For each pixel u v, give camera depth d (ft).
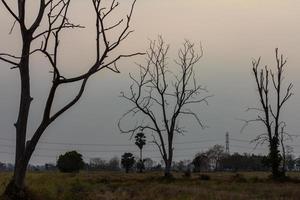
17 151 68.95
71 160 259.39
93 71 69.10
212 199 98.17
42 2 68.39
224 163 415.23
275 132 202.08
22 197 67.15
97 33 68.90
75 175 190.49
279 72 205.87
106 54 69.10
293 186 147.74
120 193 108.58
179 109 215.10
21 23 67.46
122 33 69.21
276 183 167.22
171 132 212.23
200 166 361.51
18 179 68.28
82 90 69.41
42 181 105.19
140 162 325.42
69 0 67.56
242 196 106.11
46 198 72.59
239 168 414.00
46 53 67.10
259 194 113.39
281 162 211.00
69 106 69.05
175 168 393.70
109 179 174.19
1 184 82.48
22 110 69.31
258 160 411.34
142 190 120.78
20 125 69.15
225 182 168.25
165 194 107.86
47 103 67.87
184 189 123.95
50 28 67.10
